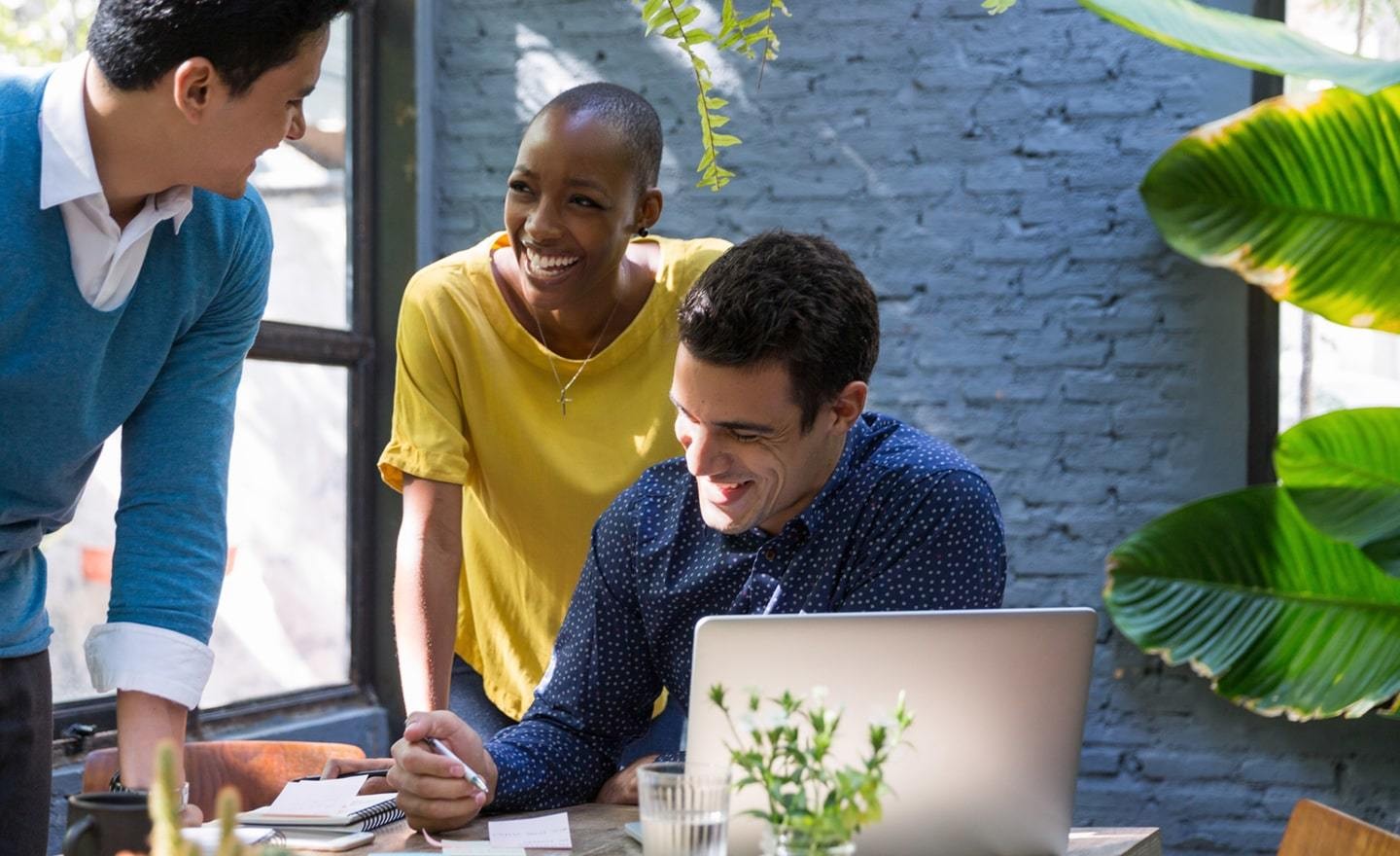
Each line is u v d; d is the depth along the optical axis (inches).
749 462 58.9
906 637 48.6
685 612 65.6
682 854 44.0
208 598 65.2
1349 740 129.4
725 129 143.0
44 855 68.5
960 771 50.2
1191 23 48.8
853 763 48.7
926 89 139.0
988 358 137.6
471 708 90.4
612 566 66.8
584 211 78.7
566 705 66.2
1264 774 131.3
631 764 69.0
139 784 60.2
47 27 107.6
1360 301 52.1
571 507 85.7
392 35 148.2
